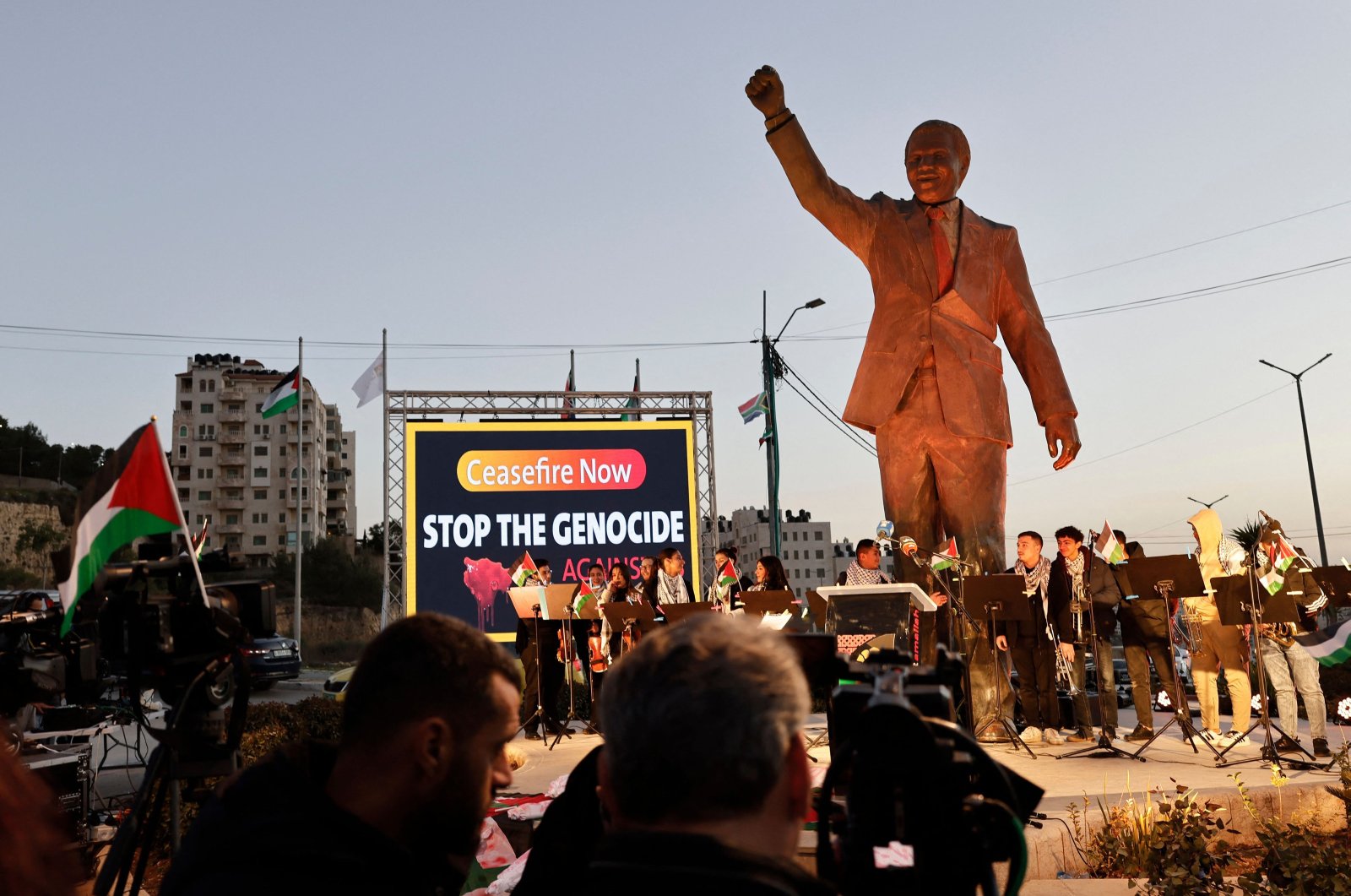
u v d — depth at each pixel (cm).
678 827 139
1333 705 1216
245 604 362
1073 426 1005
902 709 174
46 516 8544
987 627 959
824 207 1001
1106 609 921
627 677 146
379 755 188
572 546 1848
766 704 139
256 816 181
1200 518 941
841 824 212
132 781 931
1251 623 806
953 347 977
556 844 243
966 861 175
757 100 962
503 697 195
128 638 335
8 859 93
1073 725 1137
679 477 1888
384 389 1898
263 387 10894
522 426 1862
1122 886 557
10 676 524
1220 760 826
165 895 176
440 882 196
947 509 975
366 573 7956
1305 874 501
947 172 994
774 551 2191
